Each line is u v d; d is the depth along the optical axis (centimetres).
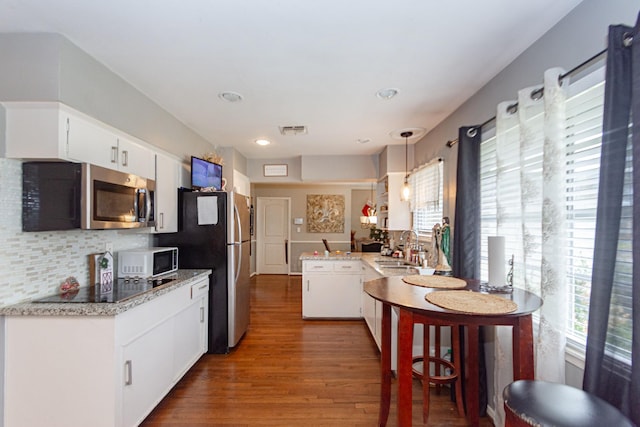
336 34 170
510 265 182
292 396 234
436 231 297
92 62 194
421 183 350
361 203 846
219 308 309
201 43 179
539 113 163
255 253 763
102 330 168
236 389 244
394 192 407
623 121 112
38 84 168
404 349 148
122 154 221
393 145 408
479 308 134
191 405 223
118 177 203
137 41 177
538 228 163
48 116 170
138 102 243
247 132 356
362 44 180
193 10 150
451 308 135
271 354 307
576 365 143
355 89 240
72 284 207
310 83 230
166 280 246
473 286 182
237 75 218
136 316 188
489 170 226
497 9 149
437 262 296
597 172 137
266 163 500
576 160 146
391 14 153
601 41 132
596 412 95
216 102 267
